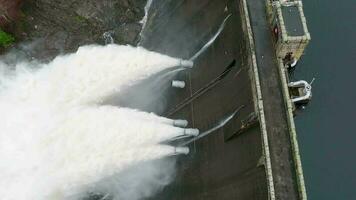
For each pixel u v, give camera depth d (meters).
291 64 55.50
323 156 56.59
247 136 52.66
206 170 57.41
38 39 69.50
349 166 56.09
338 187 55.00
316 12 65.31
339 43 63.16
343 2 66.06
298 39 50.25
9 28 68.38
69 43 70.00
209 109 59.81
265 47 54.28
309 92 55.97
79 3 71.38
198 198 56.94
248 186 50.66
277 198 47.38
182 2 69.81
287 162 49.00
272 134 50.28
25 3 69.69
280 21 51.16
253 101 52.44
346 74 61.03
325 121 58.41
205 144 58.84
